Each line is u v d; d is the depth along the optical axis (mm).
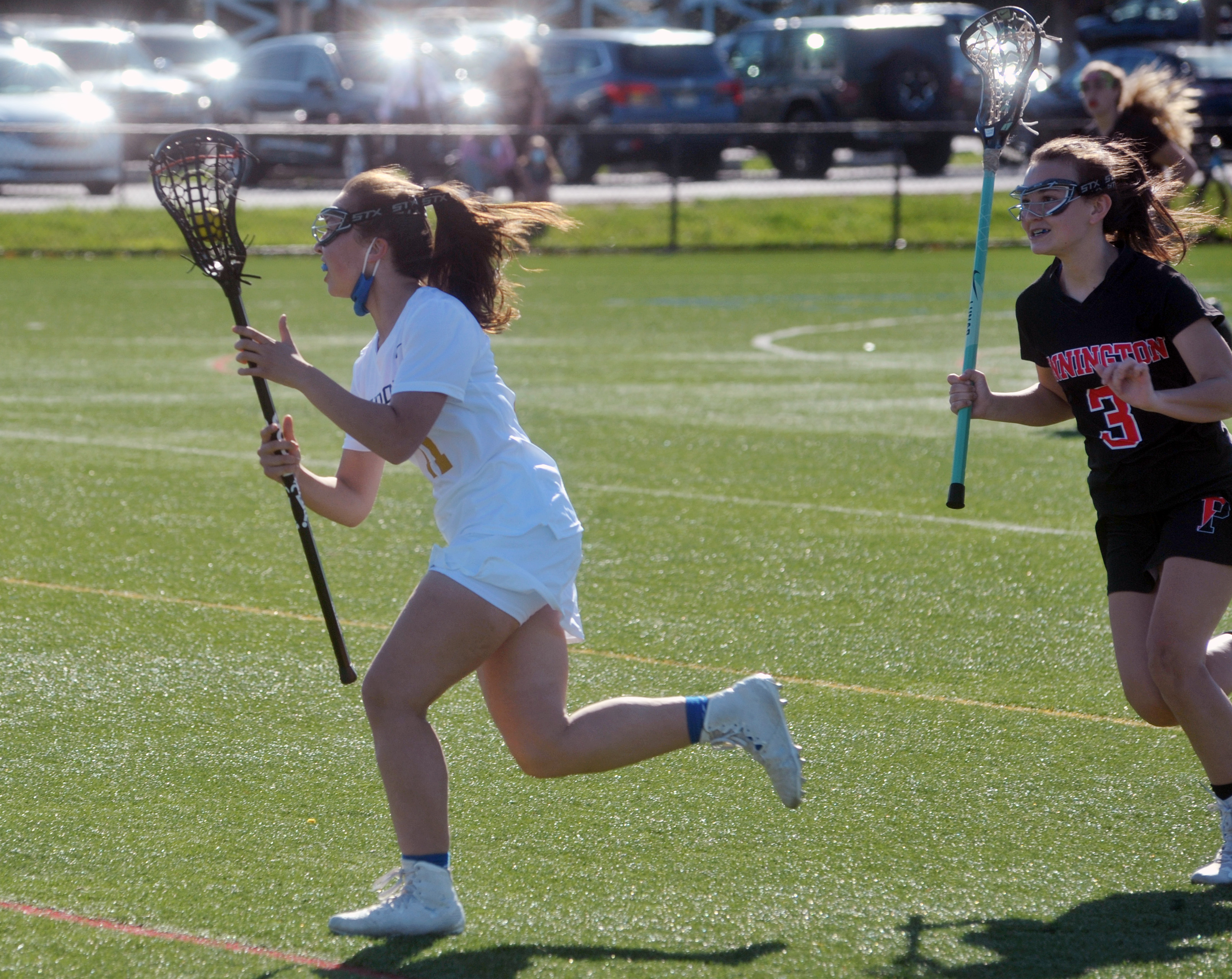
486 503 13266
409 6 164000
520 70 86812
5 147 87625
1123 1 141875
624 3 183500
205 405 41531
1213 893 13945
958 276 77312
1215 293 63469
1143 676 14523
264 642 21781
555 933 13156
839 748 17797
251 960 12625
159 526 28391
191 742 17906
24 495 30797
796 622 22719
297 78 103562
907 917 13484
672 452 35500
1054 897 13891
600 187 102562
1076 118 97938
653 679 20281
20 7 159875
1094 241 14750
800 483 32375
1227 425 37812
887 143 104500
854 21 107438
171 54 119875
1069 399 15203
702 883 14211
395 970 12453
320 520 29062
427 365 13047
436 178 88500
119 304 64938
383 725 13062
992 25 16219
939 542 27453
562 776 13641
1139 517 14867
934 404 42188
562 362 49938
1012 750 17719
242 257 13508
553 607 13430
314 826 15547
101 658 20953
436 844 13094
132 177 103625
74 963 12531
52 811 15828
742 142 103438
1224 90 97750
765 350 52969
